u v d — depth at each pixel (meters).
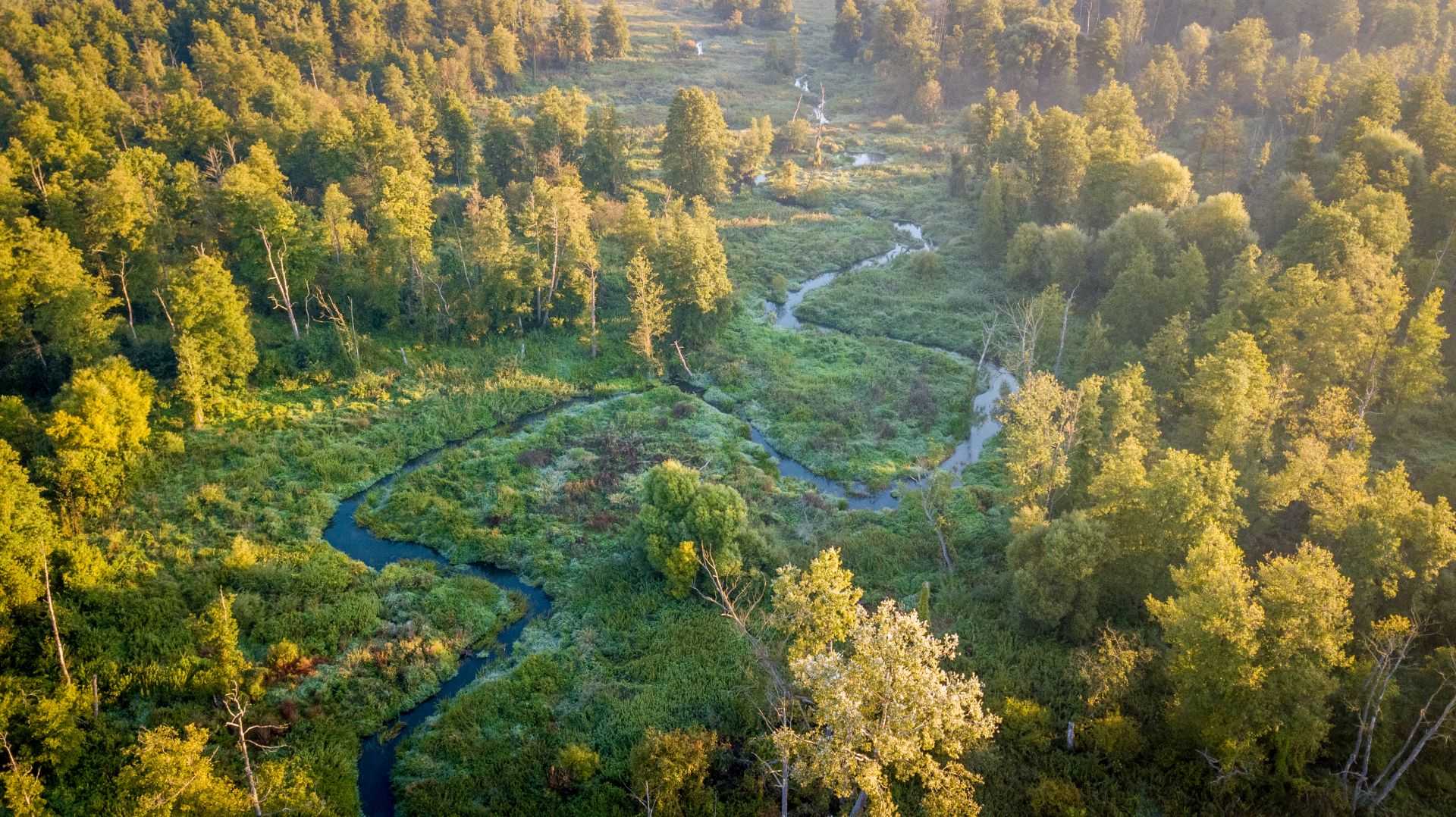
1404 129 112.62
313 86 151.75
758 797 46.84
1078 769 47.59
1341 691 47.53
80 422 64.69
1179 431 71.31
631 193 133.88
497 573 66.00
